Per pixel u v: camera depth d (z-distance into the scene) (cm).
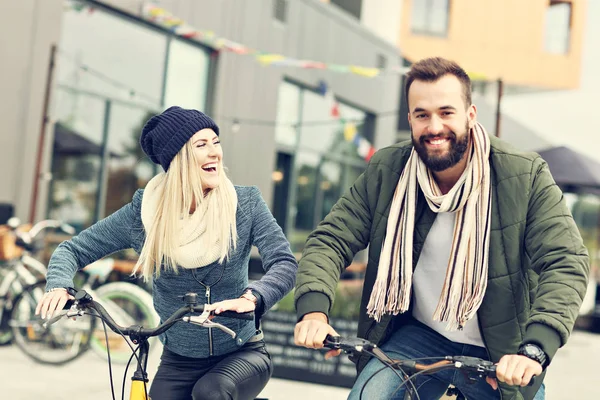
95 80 1027
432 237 281
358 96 1642
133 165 1090
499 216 271
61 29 970
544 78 2989
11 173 916
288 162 1477
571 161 1167
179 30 891
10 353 710
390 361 244
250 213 300
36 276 759
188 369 299
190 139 291
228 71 1253
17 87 920
